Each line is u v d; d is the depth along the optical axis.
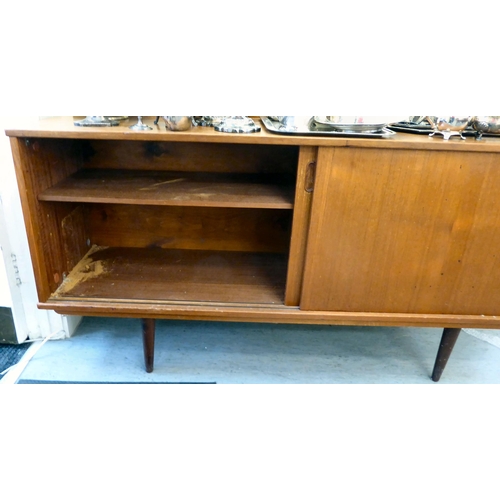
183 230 1.21
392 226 0.84
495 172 0.78
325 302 0.92
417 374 1.11
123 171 1.08
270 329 1.29
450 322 0.94
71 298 0.94
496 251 0.86
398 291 0.90
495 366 1.15
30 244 0.87
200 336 1.24
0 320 1.11
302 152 0.78
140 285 1.01
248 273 1.10
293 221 0.85
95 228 1.20
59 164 0.97
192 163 1.11
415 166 0.78
